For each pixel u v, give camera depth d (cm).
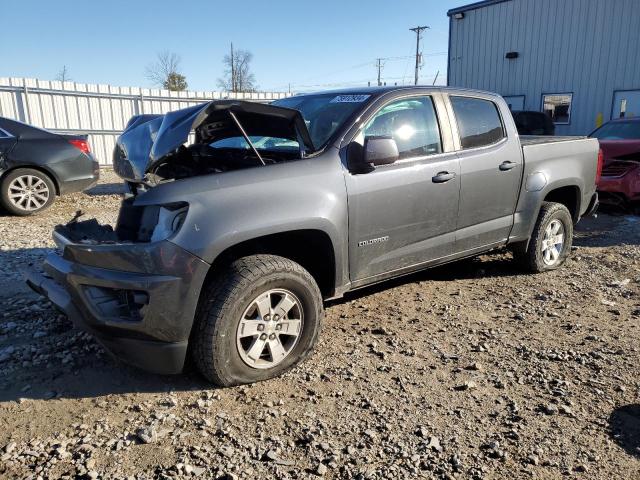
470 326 434
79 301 320
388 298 495
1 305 459
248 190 332
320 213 356
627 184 866
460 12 2169
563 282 544
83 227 415
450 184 442
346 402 321
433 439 286
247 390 333
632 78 1767
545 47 1955
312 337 358
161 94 1806
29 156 854
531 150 521
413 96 435
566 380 348
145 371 354
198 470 260
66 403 317
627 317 454
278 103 488
